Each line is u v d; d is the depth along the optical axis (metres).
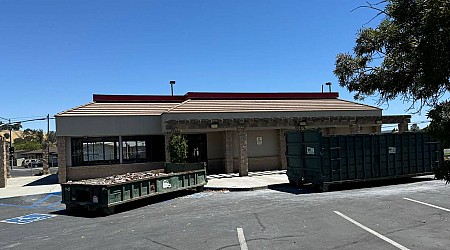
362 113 28.14
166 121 22.80
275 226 9.79
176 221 11.08
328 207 12.20
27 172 46.22
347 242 8.02
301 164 17.59
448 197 13.27
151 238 9.16
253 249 7.78
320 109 27.38
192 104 26.08
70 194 13.49
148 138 24.98
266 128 24.31
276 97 30.08
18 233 10.65
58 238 9.76
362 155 17.36
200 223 10.60
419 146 18.78
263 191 17.02
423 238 8.12
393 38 3.69
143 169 24.58
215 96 28.45
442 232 8.56
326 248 7.65
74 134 23.14
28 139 126.56
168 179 15.68
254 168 25.66
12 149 41.47
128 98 27.59
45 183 25.59
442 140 3.44
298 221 10.26
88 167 23.58
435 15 3.01
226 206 13.32
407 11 3.28
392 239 8.12
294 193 15.97
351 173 17.02
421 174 18.69
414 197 13.49
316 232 8.98
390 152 18.03
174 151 21.52
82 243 9.08
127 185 13.51
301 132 17.64
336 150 16.77
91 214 13.10
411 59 3.54
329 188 17.08
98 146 24.02
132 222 11.31
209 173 25.25
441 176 3.55
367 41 4.22
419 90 3.80
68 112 23.69
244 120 23.14
